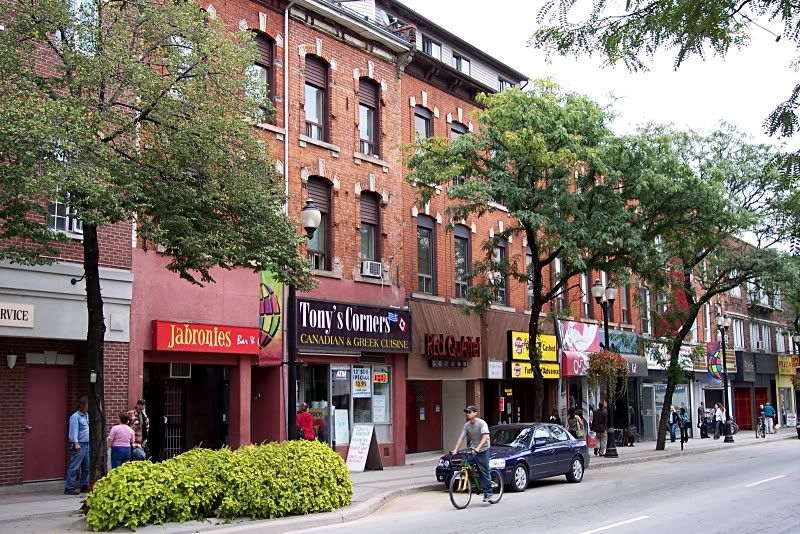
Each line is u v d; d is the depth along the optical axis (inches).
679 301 1614.2
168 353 727.7
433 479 784.9
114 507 458.0
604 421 1149.7
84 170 463.8
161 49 551.5
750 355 2069.4
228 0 818.8
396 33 1087.0
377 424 953.5
